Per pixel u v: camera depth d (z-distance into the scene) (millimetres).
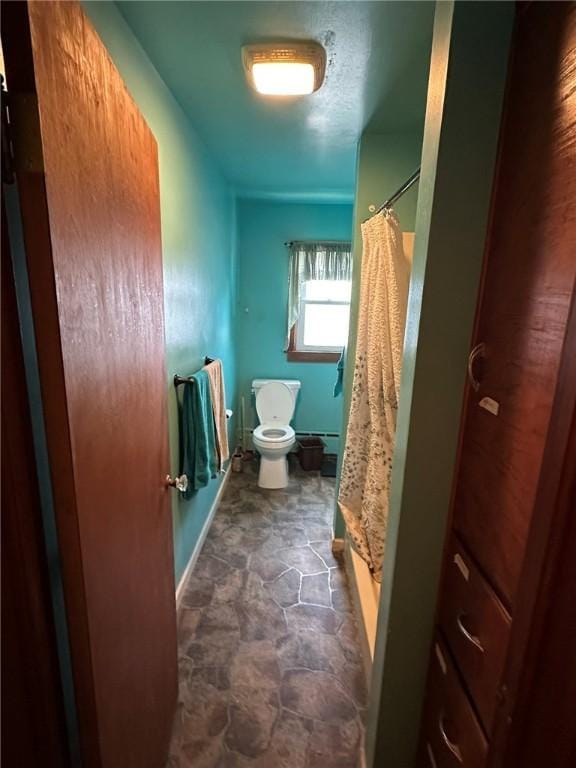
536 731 486
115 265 826
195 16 1138
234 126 1877
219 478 2889
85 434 690
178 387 1792
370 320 1732
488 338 782
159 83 1449
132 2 1087
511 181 712
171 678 1276
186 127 1780
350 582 1999
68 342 625
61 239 599
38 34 529
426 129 848
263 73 1347
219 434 2215
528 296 644
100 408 755
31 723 661
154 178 1122
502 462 707
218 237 2566
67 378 623
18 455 593
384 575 1106
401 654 1030
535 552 478
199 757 1221
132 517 937
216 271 2535
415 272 902
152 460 1101
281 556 2252
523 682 500
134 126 941
